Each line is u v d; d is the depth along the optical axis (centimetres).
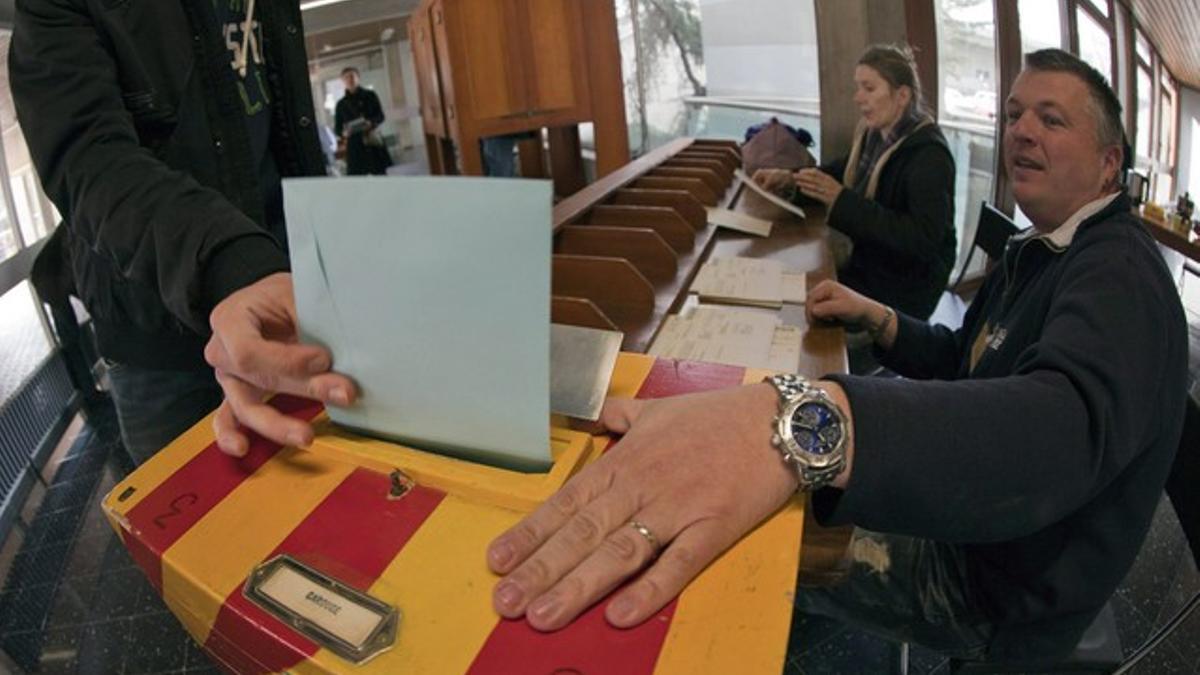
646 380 59
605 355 56
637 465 43
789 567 39
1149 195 163
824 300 113
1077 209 97
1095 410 54
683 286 122
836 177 246
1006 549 85
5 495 207
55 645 164
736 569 39
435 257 37
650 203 167
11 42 67
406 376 44
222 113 85
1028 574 83
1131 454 58
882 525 48
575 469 46
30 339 246
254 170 90
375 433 50
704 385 58
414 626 36
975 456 47
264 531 44
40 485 225
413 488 46
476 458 48
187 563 42
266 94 98
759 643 34
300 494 47
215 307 55
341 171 647
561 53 285
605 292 113
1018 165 99
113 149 66
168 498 47
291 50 98
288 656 37
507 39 276
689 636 34
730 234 164
